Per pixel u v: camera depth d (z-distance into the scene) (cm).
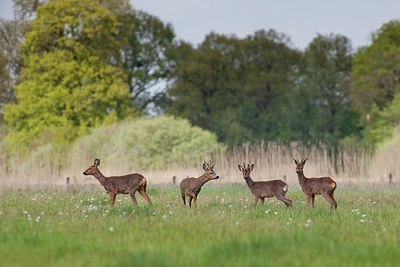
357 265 1323
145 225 1845
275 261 1338
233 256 1383
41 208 2473
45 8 7675
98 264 1315
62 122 7269
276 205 2677
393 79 7969
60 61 7481
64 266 1305
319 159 4700
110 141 5725
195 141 5656
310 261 1346
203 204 2738
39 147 6219
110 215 2158
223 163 4656
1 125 8044
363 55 8438
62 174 4659
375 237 1655
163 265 1273
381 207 2573
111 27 7831
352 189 3991
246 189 3919
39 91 7412
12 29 8238
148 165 5491
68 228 1786
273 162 4588
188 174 4891
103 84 7488
